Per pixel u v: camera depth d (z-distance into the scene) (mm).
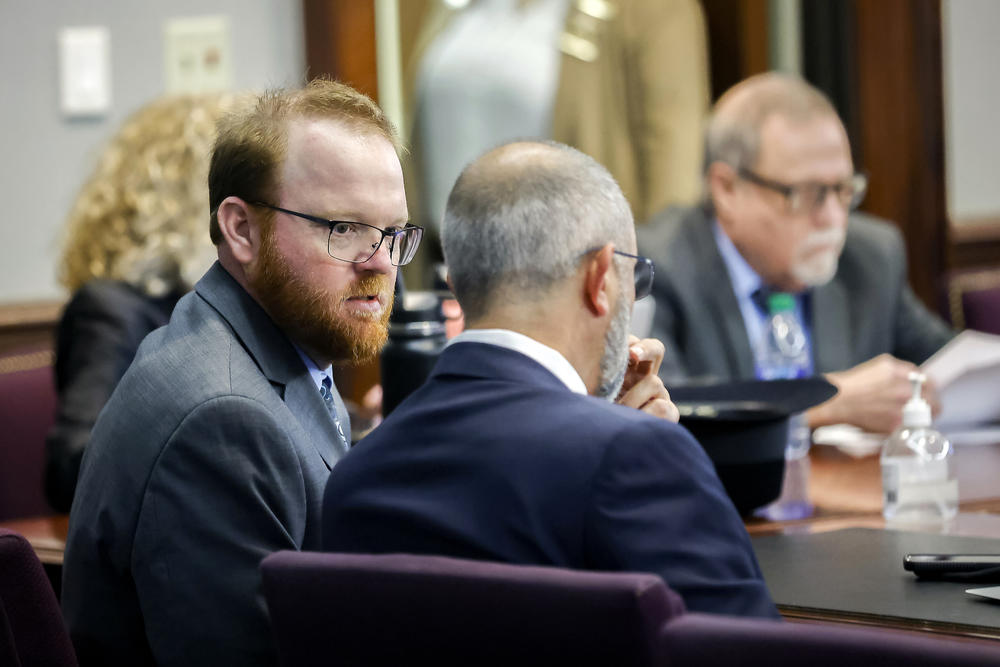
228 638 4492
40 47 11898
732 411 6449
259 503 4586
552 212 4234
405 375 6660
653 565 3719
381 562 3496
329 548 4305
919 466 6105
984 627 4168
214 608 4512
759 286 10172
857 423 8633
